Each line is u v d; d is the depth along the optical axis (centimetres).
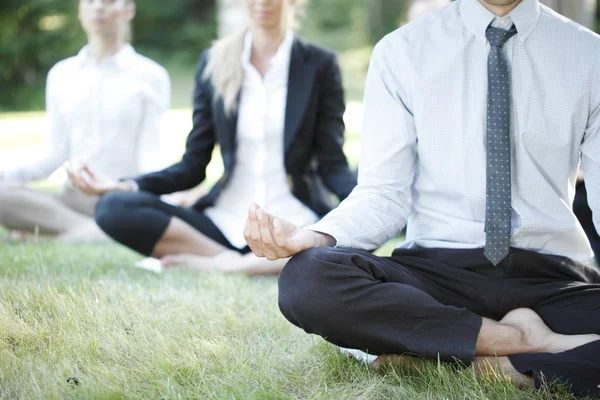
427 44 304
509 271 294
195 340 308
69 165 594
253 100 476
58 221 567
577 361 268
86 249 512
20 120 1791
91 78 586
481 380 273
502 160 291
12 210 555
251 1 474
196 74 497
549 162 297
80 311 326
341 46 2844
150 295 374
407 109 306
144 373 273
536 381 269
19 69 2398
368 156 308
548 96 294
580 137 297
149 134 596
